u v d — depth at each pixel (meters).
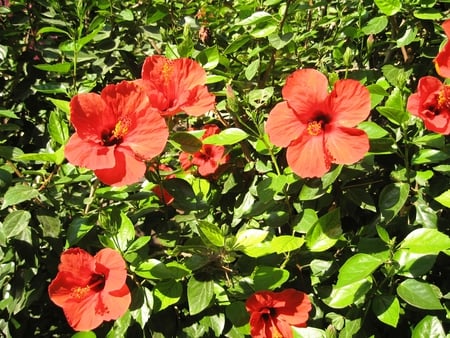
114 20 1.09
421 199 0.77
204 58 0.89
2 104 1.11
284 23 0.94
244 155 0.89
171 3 1.13
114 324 0.72
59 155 0.75
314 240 0.72
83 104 0.67
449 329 0.75
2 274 0.86
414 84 0.92
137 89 0.67
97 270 0.68
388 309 0.68
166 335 0.74
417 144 0.74
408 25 0.88
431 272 0.82
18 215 0.76
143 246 0.75
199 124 1.01
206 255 0.71
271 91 0.88
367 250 0.71
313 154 0.69
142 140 0.68
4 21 1.15
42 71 1.09
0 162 0.91
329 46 1.00
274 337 0.71
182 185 0.77
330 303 0.71
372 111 0.93
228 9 1.27
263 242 0.70
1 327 0.89
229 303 0.73
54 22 1.04
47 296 0.93
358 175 0.78
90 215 0.77
